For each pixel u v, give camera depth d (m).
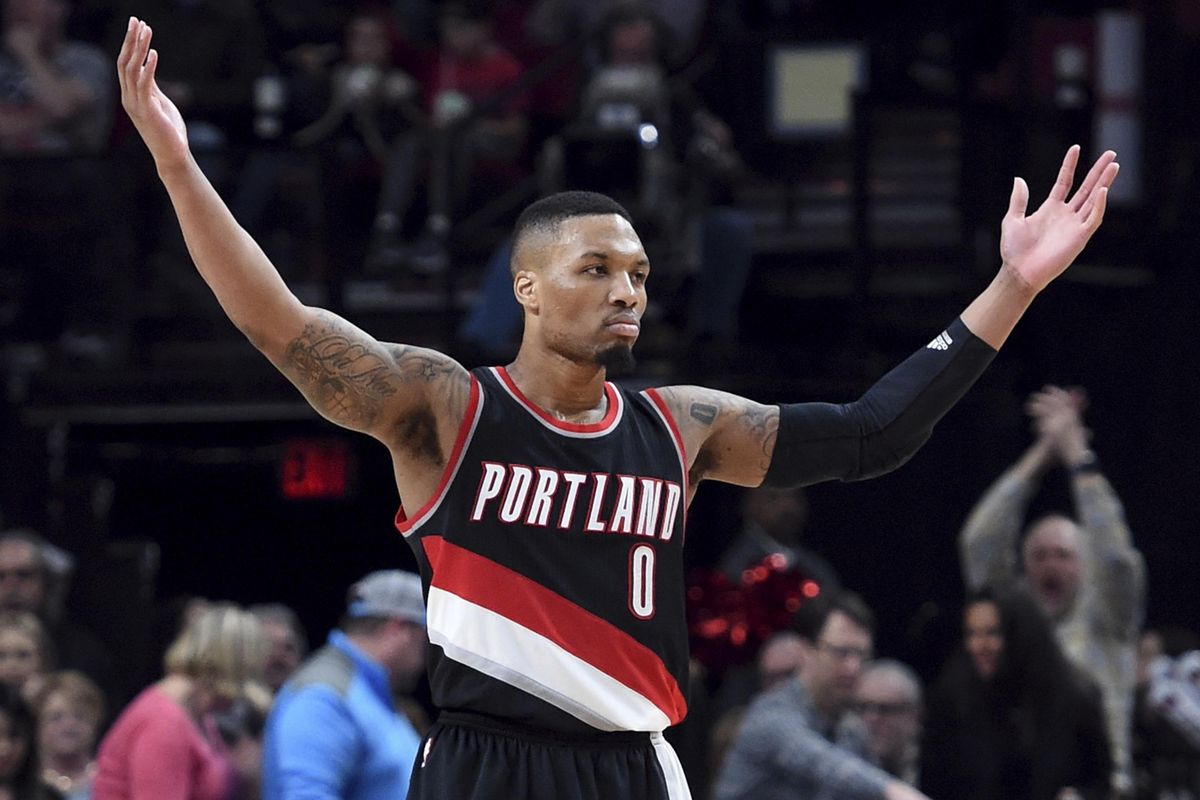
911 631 14.77
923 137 18.84
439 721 6.01
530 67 20.84
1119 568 12.47
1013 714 11.52
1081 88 18.98
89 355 18.09
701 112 18.09
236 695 11.48
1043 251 6.38
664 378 16.91
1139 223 19.06
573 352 5.94
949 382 6.41
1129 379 18.91
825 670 11.33
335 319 5.91
